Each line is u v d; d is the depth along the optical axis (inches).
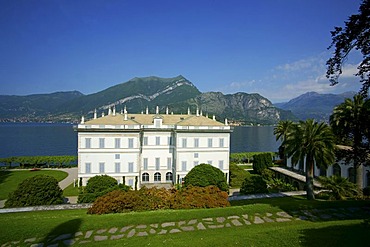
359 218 1045.8
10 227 945.5
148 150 2664.9
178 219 1027.3
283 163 3380.9
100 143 2389.3
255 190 1959.9
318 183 2194.9
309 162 1742.1
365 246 654.5
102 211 1200.2
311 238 722.2
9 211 1434.5
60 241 858.1
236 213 1088.8
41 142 7293.3
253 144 7623.0
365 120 896.3
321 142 1653.5
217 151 2593.5
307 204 1212.5
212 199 1318.9
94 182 1808.6
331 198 1624.0
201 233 900.6
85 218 1035.9
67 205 1526.8
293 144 1796.3
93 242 845.2
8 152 5482.3
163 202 1289.4
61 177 2824.8
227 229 943.7
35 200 1549.0
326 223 880.9
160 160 2682.1
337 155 1043.3
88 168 2375.7
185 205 1273.4
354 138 952.3
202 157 2571.4
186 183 2094.0
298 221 1023.6
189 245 735.1
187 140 2549.2
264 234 778.2
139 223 991.0
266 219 1044.5
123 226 969.5
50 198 1600.6
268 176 2795.3
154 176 2679.6
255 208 1141.7
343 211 1128.2
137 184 2432.3
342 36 705.6
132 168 2431.1
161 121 2691.9
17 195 1551.4
